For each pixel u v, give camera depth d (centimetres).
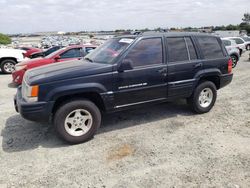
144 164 361
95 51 536
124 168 352
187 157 377
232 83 902
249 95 719
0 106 655
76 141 425
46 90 395
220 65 566
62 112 408
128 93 456
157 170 345
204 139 437
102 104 445
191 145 416
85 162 371
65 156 389
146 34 482
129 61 442
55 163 370
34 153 400
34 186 316
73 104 412
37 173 345
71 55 921
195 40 538
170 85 499
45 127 505
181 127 493
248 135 450
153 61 478
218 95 726
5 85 942
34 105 390
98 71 425
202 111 561
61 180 328
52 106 401
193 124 507
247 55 2075
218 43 577
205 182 316
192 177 326
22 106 391
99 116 440
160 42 489
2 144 433
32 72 441
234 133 460
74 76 410
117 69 439
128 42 463
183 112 579
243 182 314
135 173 339
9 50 1237
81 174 340
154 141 433
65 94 404
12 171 350
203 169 344
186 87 521
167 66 489
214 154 384
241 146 408
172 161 367
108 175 336
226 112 575
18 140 448
